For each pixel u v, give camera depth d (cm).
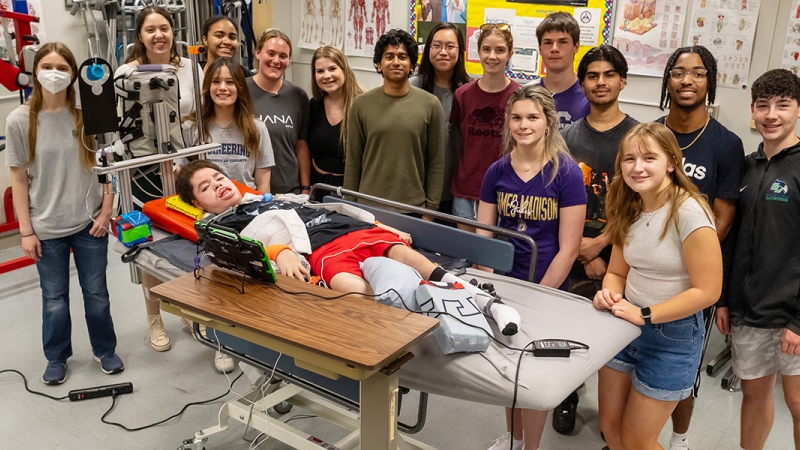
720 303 244
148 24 338
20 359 328
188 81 358
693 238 187
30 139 271
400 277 199
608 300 206
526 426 233
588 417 288
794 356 221
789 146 224
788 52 352
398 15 483
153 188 324
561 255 242
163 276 239
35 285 414
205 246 207
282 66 343
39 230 285
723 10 365
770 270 224
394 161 317
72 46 477
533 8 425
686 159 249
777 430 278
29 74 359
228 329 184
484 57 307
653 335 203
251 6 529
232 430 276
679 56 246
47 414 285
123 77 257
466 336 178
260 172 327
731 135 244
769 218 224
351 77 352
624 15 396
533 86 237
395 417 176
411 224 262
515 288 226
